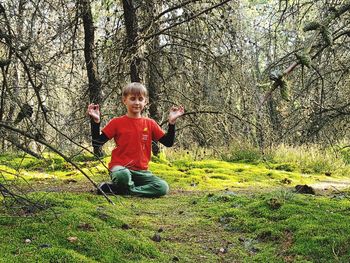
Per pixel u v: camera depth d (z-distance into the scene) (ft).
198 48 25.71
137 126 16.53
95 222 10.43
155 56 27.63
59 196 13.30
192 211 13.44
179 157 30.04
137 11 26.61
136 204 14.23
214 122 26.94
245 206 13.38
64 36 23.30
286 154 29.01
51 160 11.21
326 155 27.84
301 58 6.75
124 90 16.75
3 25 11.71
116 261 8.99
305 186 16.51
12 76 15.12
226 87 25.04
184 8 24.06
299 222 11.18
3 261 8.05
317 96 16.29
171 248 10.25
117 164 16.31
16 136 10.64
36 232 9.57
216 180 20.36
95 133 16.06
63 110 23.73
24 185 17.25
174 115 16.98
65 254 8.61
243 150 29.53
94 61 25.70
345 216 11.55
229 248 10.47
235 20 26.43
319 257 9.41
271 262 9.49
